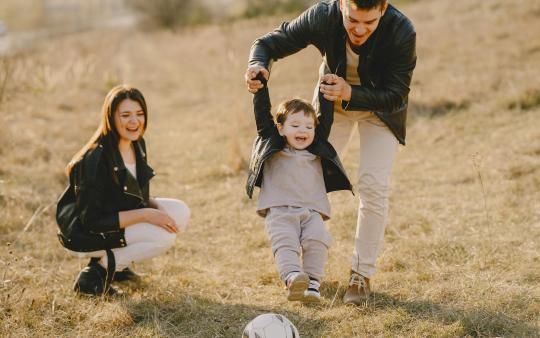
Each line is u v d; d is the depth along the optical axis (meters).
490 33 12.20
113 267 3.93
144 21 33.19
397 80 3.48
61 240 3.99
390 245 4.70
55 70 12.71
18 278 4.26
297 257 3.36
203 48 19.02
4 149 7.40
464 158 6.76
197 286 4.20
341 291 3.96
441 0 17.75
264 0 25.66
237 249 4.96
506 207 5.25
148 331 3.50
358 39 3.34
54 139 8.34
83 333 3.53
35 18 44.22
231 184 6.67
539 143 6.68
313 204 3.54
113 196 3.95
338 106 3.83
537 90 8.31
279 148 3.54
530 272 3.99
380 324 3.42
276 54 3.76
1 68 9.35
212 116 10.01
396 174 6.55
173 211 4.16
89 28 39.00
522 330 3.27
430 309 3.60
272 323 3.12
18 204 5.70
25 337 3.48
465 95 8.79
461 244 4.58
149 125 10.17
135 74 15.95
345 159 7.20
